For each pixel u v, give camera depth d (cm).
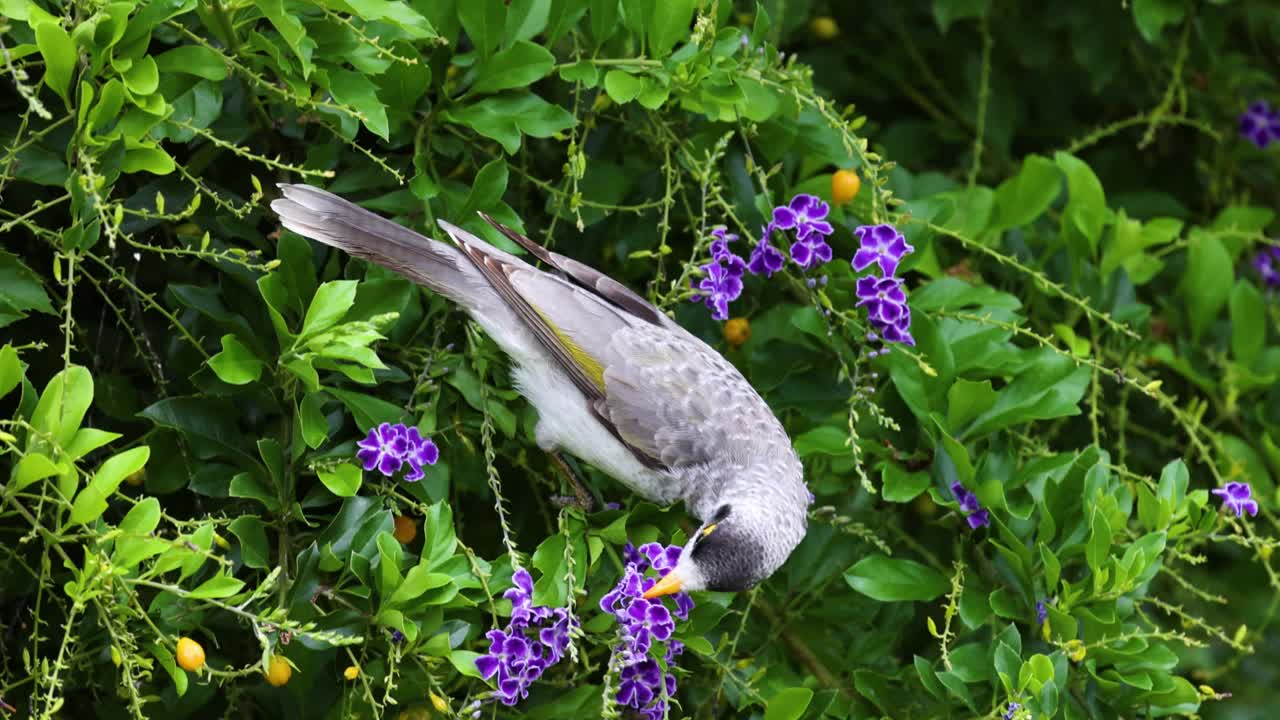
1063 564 894
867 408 956
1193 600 1296
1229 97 1346
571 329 878
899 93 1366
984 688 878
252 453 831
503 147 896
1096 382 977
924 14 1335
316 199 837
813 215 920
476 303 867
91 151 757
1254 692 1289
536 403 891
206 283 922
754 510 845
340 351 769
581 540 834
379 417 826
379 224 850
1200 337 1172
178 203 868
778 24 1145
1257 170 1373
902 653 1076
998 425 927
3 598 850
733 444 879
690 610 836
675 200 984
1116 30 1284
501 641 770
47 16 745
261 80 796
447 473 844
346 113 808
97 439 725
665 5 889
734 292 916
